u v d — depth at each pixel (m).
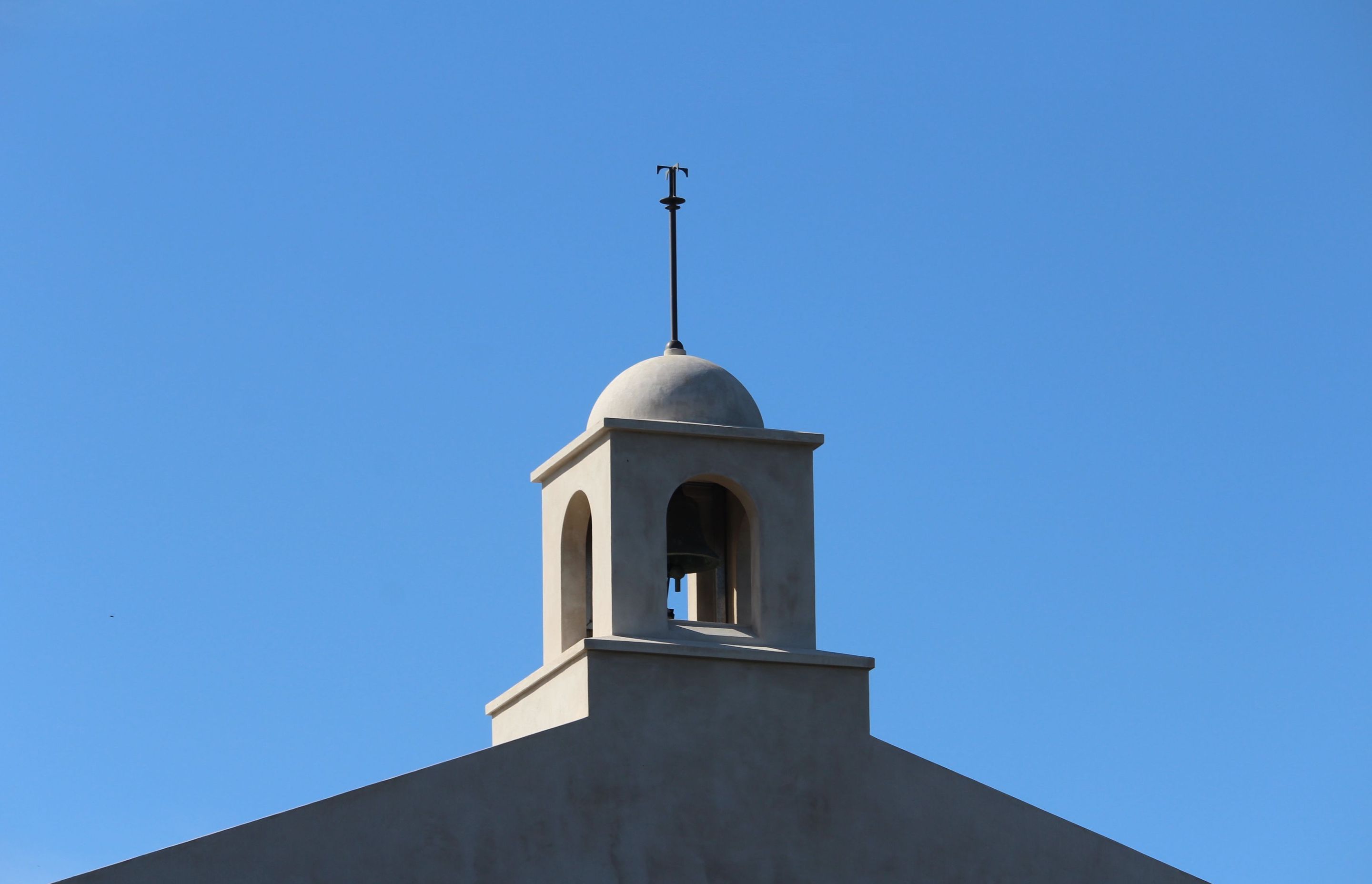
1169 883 67.44
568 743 63.75
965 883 66.06
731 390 70.62
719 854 64.12
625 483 67.69
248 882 59.38
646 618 66.75
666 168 73.94
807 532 69.19
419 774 61.84
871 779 66.44
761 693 66.31
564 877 62.34
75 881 58.06
